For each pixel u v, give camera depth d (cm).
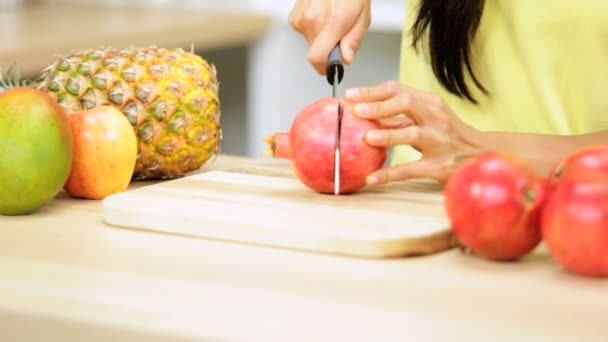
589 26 148
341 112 123
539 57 151
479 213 102
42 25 228
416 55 161
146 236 112
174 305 96
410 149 161
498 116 155
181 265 104
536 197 101
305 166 122
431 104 124
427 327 92
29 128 116
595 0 147
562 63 151
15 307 97
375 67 258
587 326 92
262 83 273
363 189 126
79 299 97
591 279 101
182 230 113
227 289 99
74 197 126
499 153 104
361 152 122
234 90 276
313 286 100
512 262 106
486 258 106
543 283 100
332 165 121
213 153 135
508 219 102
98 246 109
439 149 124
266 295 98
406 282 101
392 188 127
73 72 128
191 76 130
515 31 152
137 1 286
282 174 133
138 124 128
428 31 154
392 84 124
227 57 274
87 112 124
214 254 107
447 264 105
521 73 153
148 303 96
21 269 103
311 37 144
